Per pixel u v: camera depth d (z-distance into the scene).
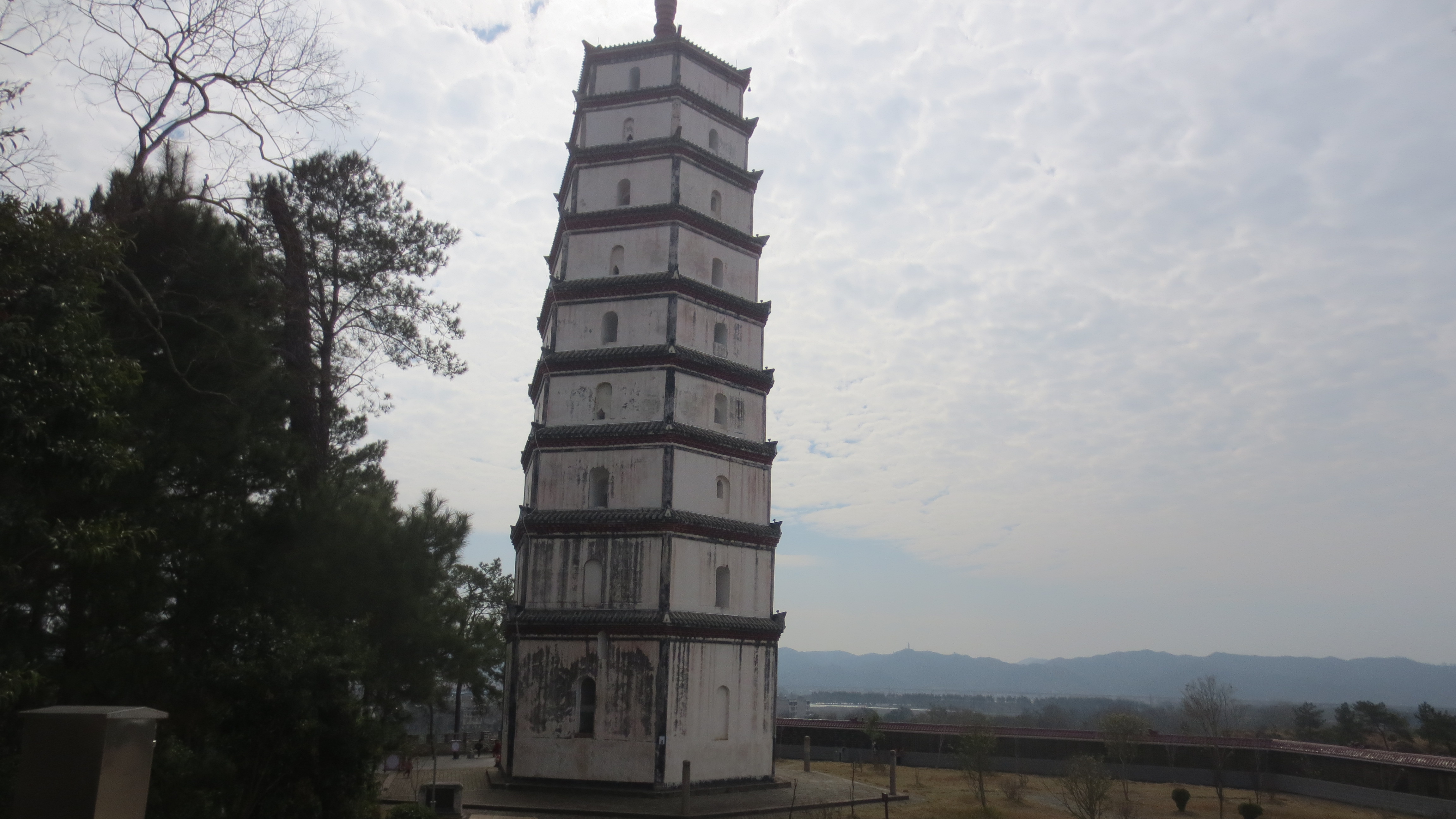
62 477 19.53
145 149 24.83
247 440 26.42
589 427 46.38
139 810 16.88
